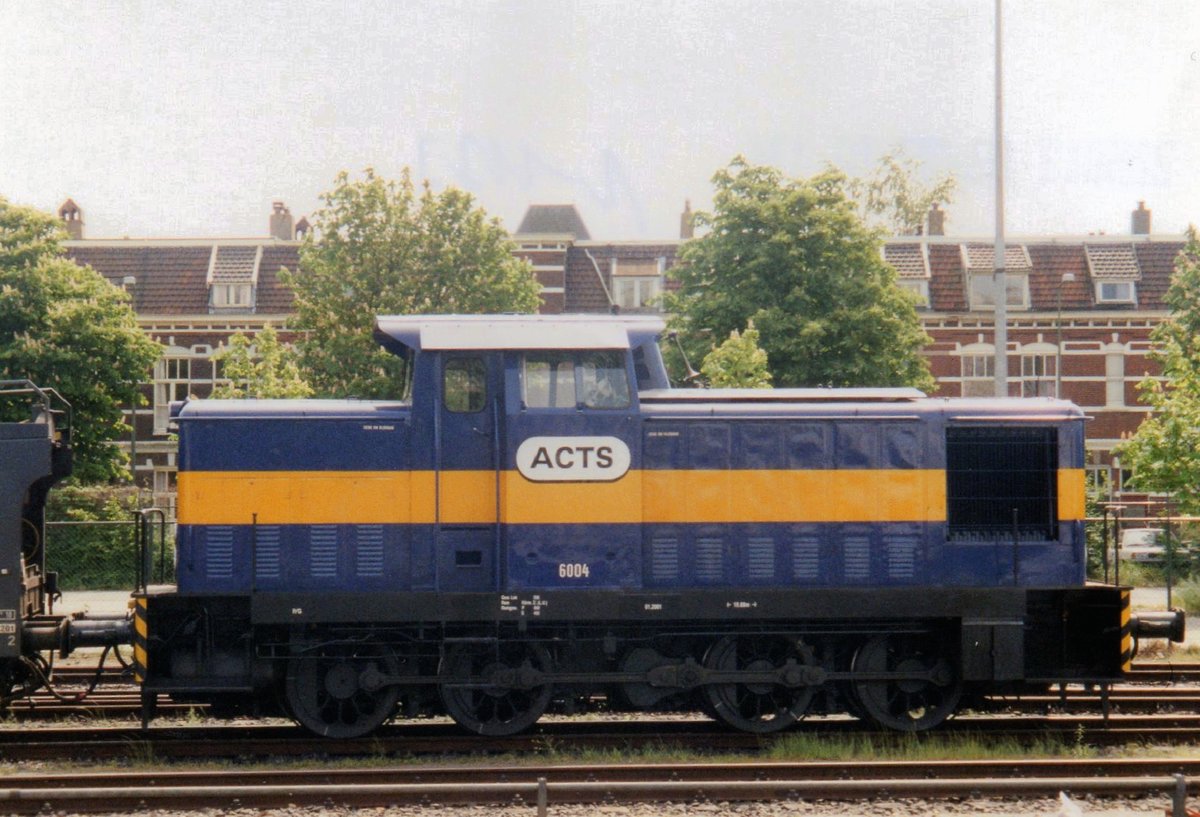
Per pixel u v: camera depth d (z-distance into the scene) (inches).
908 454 586.9
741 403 591.5
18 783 471.5
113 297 1521.9
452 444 567.5
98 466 1475.1
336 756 547.8
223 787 427.8
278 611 553.9
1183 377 1266.0
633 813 450.0
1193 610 1018.1
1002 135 1047.6
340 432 573.0
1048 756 533.0
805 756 534.3
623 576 559.8
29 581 570.9
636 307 2053.4
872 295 1630.2
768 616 565.9
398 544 569.6
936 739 556.1
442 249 1604.3
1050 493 595.2
